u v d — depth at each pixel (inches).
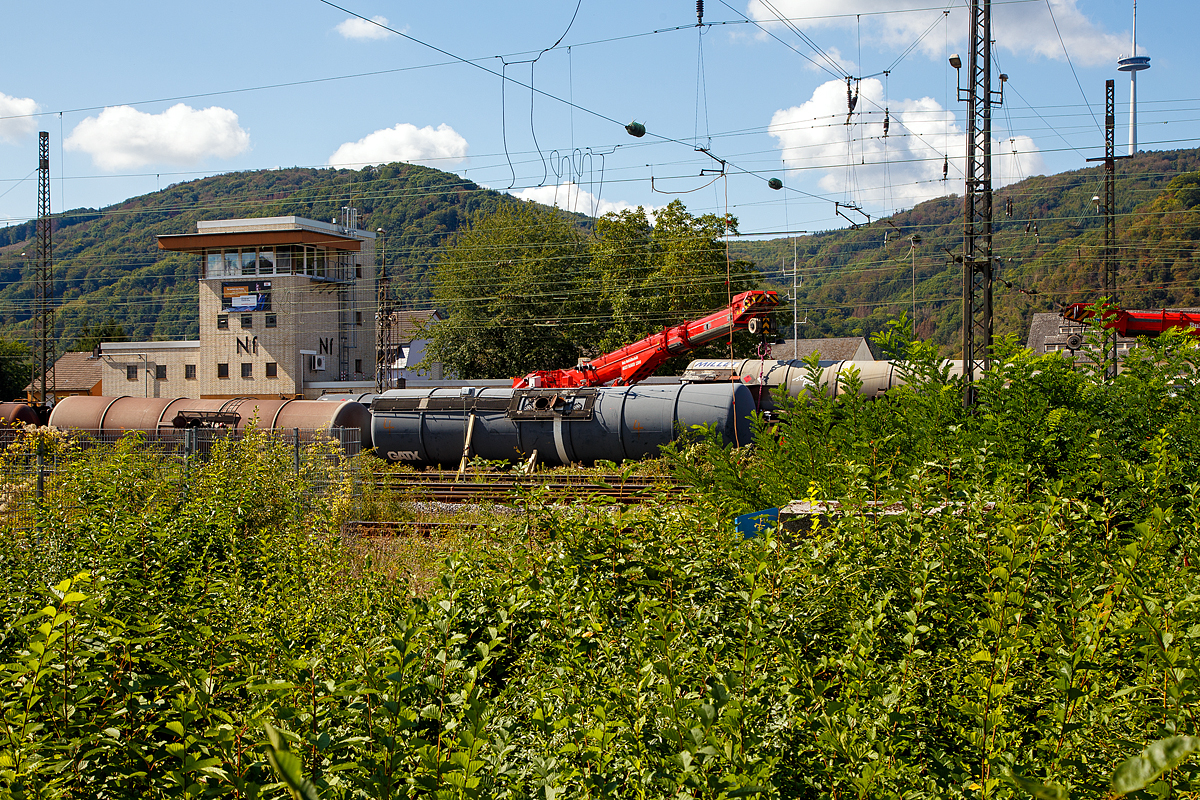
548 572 207.8
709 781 109.6
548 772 120.0
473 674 138.5
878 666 151.7
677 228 2018.9
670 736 118.5
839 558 185.2
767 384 909.8
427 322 2274.9
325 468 581.9
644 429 818.2
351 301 2493.8
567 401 851.4
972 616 163.3
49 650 125.7
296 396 2242.9
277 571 256.4
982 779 126.6
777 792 122.9
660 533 212.5
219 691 147.7
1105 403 283.9
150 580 224.8
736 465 312.0
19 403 1186.0
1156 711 125.0
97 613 146.9
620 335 1951.3
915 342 319.9
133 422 981.8
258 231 2265.0
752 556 187.0
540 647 187.2
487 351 2058.3
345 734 129.7
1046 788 73.0
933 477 211.9
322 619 214.5
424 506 645.3
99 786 123.4
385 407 918.4
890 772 122.9
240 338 2284.7
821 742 128.4
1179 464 231.3
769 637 153.3
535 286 2062.0
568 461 855.1
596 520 219.5
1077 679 137.3
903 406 305.6
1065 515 198.2
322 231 2356.1
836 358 2598.4
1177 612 140.6
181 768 117.4
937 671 151.8
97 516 287.6
